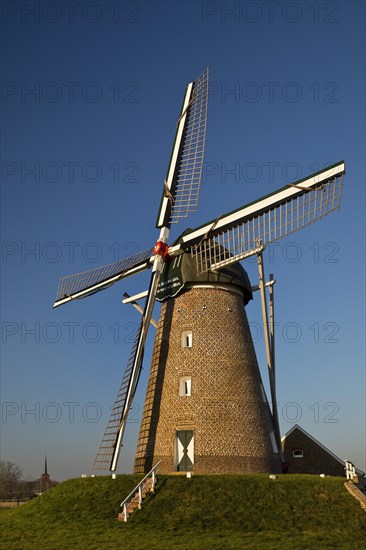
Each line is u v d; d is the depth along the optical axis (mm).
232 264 33312
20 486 110750
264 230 30344
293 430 39625
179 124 35656
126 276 34719
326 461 38375
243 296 34062
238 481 26469
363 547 21375
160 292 33438
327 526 23562
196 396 29969
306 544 21281
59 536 23250
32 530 24641
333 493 26094
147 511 24906
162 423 30484
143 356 31016
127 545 21250
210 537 22219
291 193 29188
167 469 29312
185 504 25000
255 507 24688
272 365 32594
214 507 24688
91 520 24922
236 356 31344
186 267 32219
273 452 31047
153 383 32156
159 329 33281
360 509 25000
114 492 27078
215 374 30438
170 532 23000
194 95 35719
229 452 29047
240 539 21859
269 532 22859
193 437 29297
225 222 31328
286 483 26516
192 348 31094
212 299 32062
